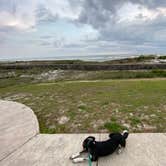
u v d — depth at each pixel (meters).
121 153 3.04
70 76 19.39
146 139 3.53
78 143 3.48
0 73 22.61
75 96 7.89
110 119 4.78
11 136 3.93
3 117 5.34
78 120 4.88
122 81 12.83
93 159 2.79
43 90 10.17
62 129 4.39
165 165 2.66
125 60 42.84
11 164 2.86
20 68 28.45
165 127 4.16
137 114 5.02
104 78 16.86
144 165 2.68
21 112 5.83
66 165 2.76
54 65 29.12
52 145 3.44
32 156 3.07
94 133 4.01
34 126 4.50
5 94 9.99
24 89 11.17
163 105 5.74
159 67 24.83
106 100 6.74
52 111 5.85
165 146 3.23
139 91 8.29
